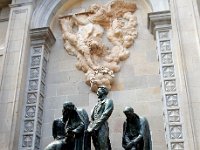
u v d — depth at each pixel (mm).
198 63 9570
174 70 10031
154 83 10500
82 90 10914
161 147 9547
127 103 10375
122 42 11312
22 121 10344
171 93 9703
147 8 11766
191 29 10117
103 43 11461
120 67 10961
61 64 11516
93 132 8336
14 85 10625
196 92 9172
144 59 10938
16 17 12000
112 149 9859
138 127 8609
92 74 10844
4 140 9805
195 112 8914
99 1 12344
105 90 9211
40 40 11578
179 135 9070
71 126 8578
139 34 11398
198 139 8570
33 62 11289
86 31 11594
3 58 11227
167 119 9352
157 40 10641
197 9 10430
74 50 11578
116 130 10078
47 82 11305
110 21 11789
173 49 10375
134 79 10695
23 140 10078
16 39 11492
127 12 11844
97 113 8758
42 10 12227
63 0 12414
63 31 11977
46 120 10695
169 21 10812
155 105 10164
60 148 8359
